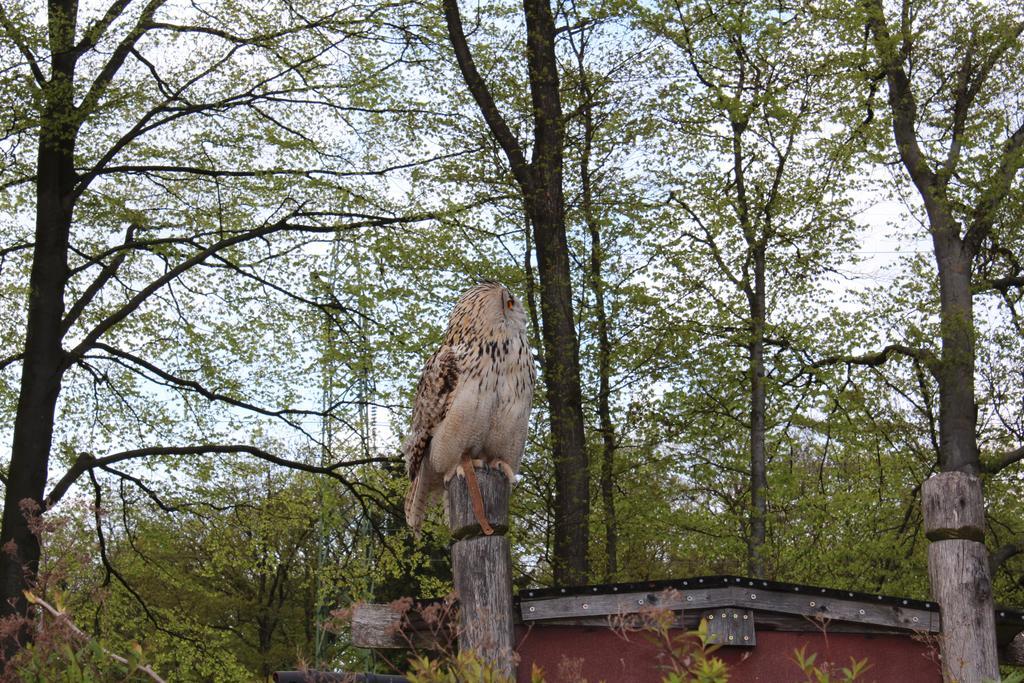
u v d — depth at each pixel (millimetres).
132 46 15742
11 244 16531
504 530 5926
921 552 20469
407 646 6805
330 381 17031
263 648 32000
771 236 18938
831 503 19547
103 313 17141
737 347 19859
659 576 25109
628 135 19438
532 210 17609
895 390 19828
